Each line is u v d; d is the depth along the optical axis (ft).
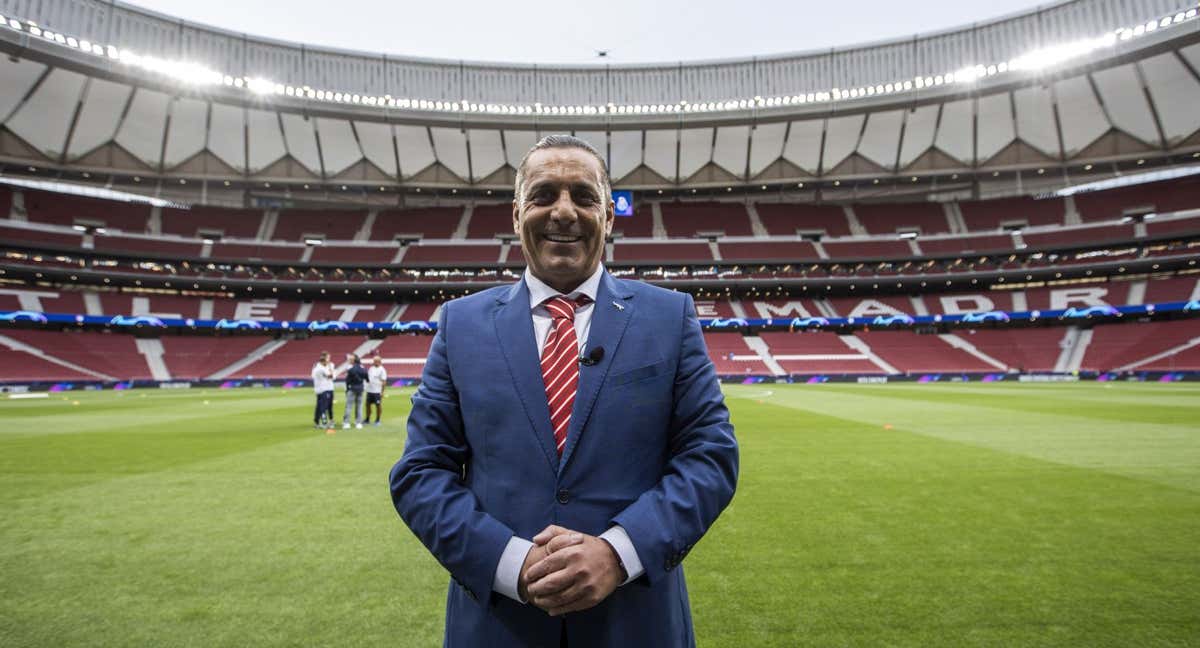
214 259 134.51
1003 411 49.83
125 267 128.16
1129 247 130.62
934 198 158.20
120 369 112.37
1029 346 125.70
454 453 5.00
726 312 146.10
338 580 12.64
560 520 4.50
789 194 161.79
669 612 4.64
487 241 153.07
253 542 15.26
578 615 4.38
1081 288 132.87
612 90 129.39
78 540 15.43
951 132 131.44
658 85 129.08
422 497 4.58
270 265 140.56
